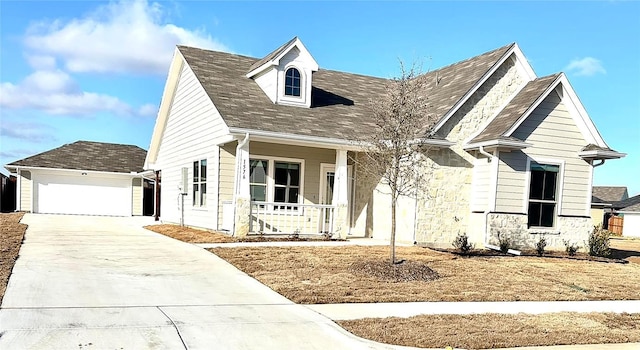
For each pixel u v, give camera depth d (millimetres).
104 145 29281
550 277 9797
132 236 13539
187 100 17031
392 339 5453
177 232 14477
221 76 15352
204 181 15383
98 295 6527
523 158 13586
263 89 15242
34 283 6961
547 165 13922
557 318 6816
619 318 7004
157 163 21484
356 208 16078
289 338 5297
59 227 15656
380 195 14766
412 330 5820
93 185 26234
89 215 25547
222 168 14000
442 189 13625
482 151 13289
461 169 13891
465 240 12508
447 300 7547
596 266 11461
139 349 4633
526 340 5672
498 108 14453
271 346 5008
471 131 14047
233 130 12250
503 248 12750
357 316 6352
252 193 14211
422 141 10070
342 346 5156
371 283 8266
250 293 7238
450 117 13531
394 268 9109
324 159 15281
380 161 10016
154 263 9156
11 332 4875
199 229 15305
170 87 18516
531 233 13680
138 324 5379
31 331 4934
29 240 11570
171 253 10375
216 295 6980
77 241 11805
